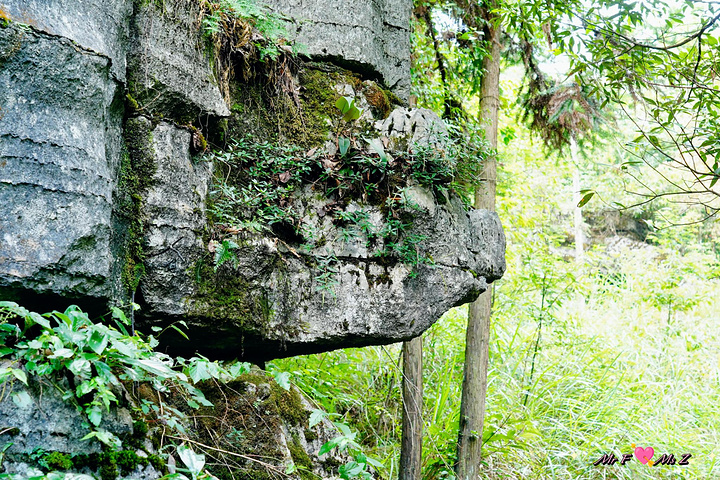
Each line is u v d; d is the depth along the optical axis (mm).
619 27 3240
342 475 2312
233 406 2527
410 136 3104
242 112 2781
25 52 1878
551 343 6824
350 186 2889
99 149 2062
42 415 1758
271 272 2633
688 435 6039
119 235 2215
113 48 2186
